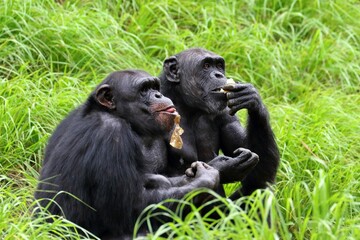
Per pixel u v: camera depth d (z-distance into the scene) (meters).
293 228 14.59
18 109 17.14
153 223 13.77
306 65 21.19
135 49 20.28
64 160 13.98
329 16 22.67
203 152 15.46
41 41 19.41
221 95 15.09
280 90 20.52
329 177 15.74
